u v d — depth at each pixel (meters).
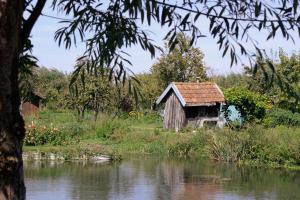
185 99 30.88
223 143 20.70
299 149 19.09
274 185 14.80
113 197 12.74
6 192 2.71
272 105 27.52
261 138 20.38
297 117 26.31
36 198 12.47
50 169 17.53
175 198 12.71
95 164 19.11
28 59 3.37
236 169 18.19
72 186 14.17
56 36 3.72
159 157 21.75
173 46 3.61
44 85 40.69
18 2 2.66
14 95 2.77
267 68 3.46
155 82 42.88
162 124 34.53
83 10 3.64
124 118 35.34
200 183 15.05
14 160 2.74
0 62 2.65
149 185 14.58
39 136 23.39
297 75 21.58
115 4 3.61
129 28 3.59
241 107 28.48
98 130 26.52
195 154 22.61
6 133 2.72
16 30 2.67
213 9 3.42
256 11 3.31
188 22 3.50
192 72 43.72
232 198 12.81
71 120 31.38
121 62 3.62
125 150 23.67
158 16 3.41
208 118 31.58
